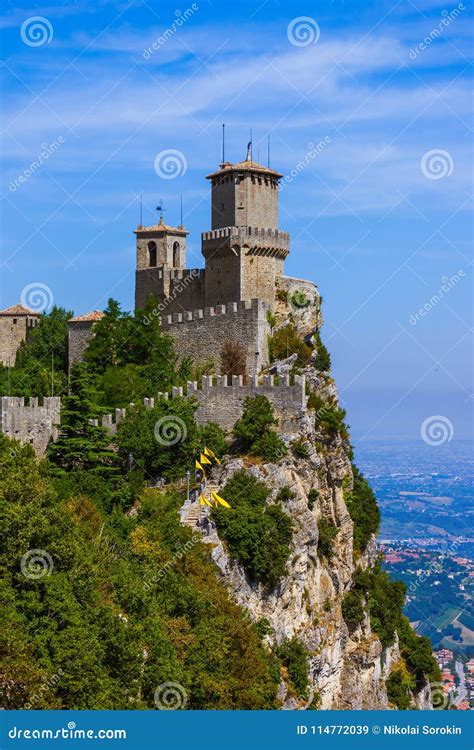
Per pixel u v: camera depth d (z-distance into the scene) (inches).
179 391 5728.3
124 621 3676.2
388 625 6392.7
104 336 6353.3
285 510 5344.5
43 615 3435.0
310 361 6299.2
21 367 7012.8
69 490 4982.8
